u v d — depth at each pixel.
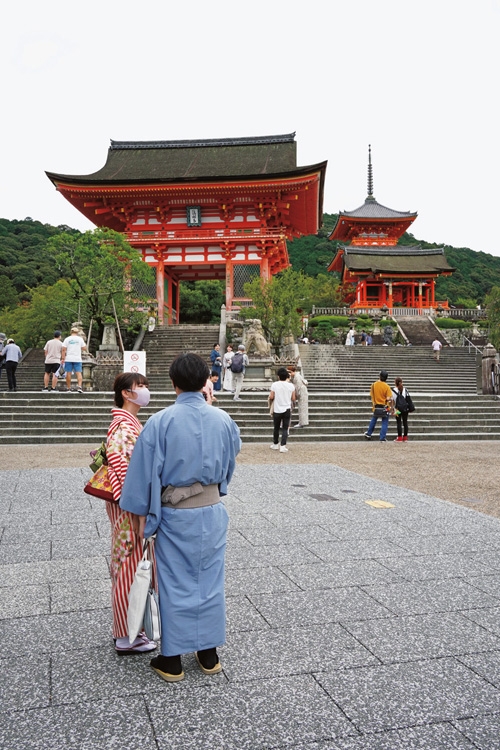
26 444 12.64
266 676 2.70
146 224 36.00
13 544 4.83
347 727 2.30
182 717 2.37
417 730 2.29
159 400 15.13
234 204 35.19
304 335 36.75
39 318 32.75
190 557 2.65
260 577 4.03
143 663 2.84
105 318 26.20
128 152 43.25
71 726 2.30
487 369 17.05
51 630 3.21
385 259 56.47
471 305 68.12
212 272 39.62
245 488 7.36
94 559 4.45
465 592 3.77
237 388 15.41
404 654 2.92
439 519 5.72
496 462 10.12
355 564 4.32
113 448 2.93
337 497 6.80
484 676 2.71
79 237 25.53
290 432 13.70
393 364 24.64
